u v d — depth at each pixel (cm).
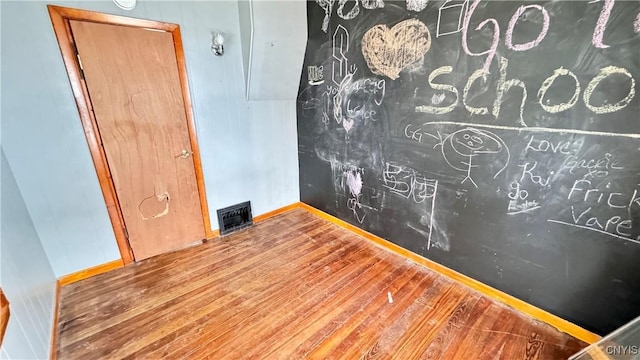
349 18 245
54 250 212
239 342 170
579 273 162
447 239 222
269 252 268
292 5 265
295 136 351
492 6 164
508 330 175
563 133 153
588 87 141
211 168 285
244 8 251
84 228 222
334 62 272
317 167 334
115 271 239
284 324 183
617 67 131
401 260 253
